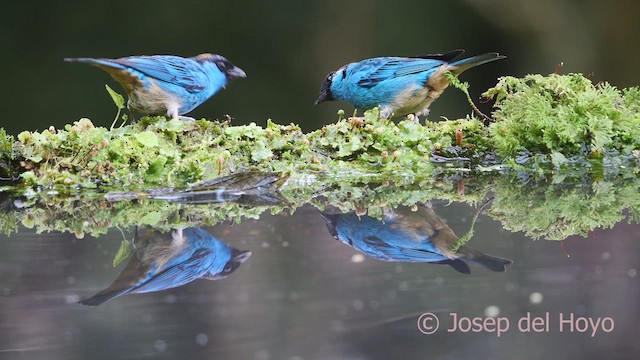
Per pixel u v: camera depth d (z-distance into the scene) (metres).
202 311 6.00
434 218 9.10
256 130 11.84
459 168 12.29
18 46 25.58
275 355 5.20
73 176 10.74
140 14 26.19
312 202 10.09
